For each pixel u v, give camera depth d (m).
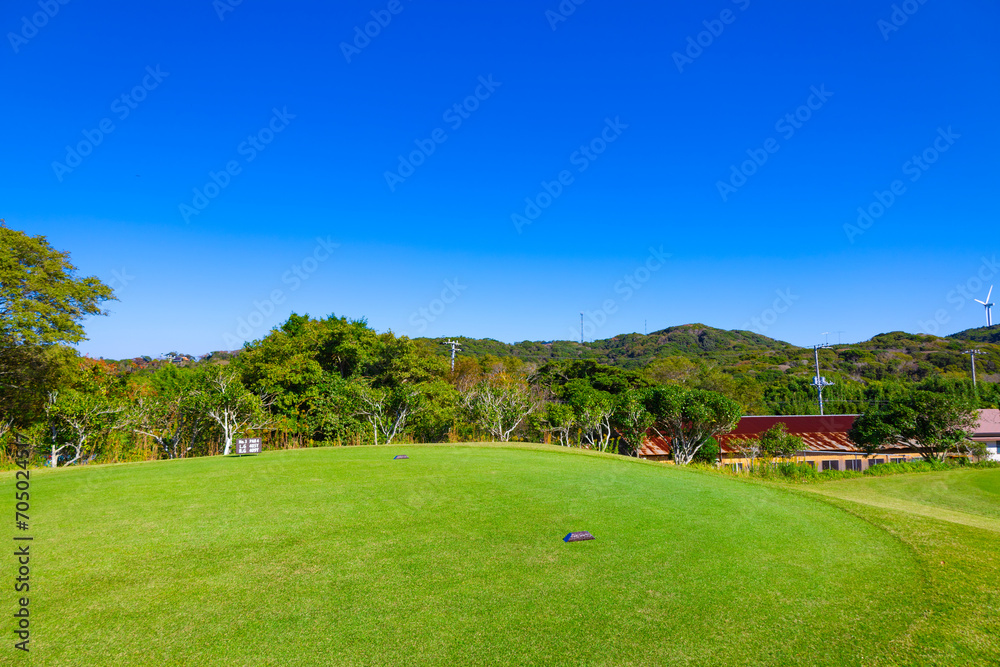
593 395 32.06
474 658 4.42
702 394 27.61
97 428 22.66
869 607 5.50
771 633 4.93
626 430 29.59
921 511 10.85
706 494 10.95
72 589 5.64
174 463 14.61
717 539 7.74
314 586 5.80
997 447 33.41
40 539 7.30
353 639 4.68
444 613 5.20
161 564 6.40
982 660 4.49
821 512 9.65
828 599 5.69
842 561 6.91
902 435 28.25
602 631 4.91
